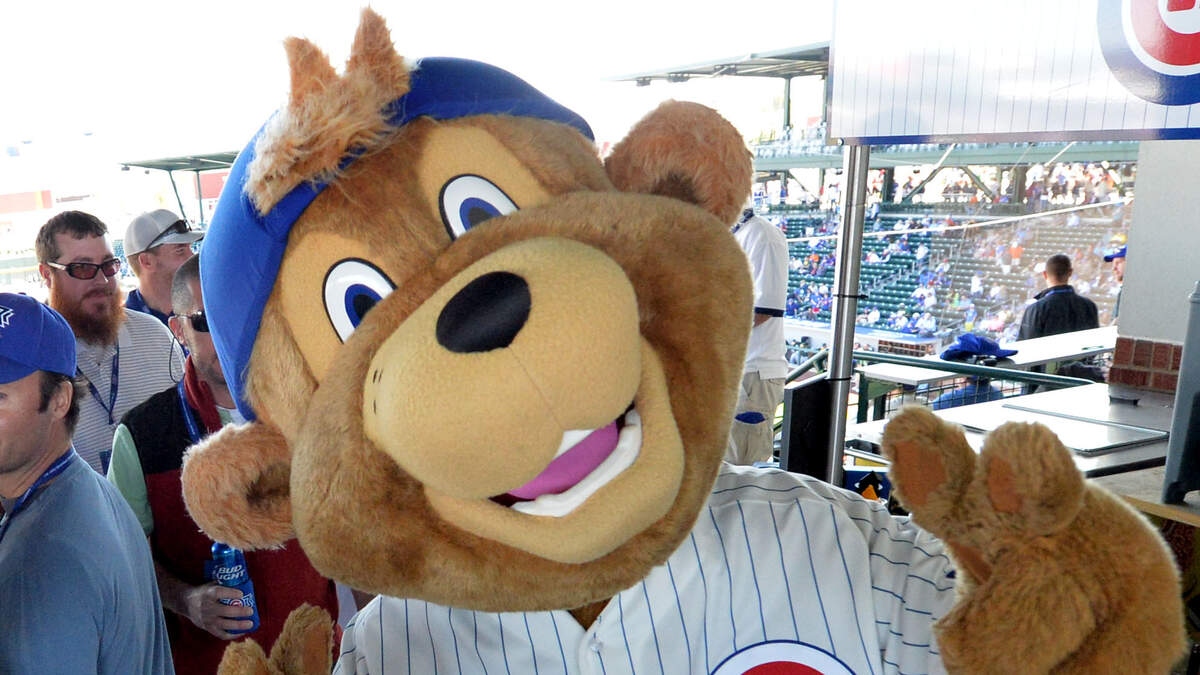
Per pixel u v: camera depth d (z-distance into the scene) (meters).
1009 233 15.34
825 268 15.28
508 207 0.81
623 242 0.78
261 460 0.85
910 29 2.19
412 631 1.03
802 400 2.38
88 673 1.48
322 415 0.76
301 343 0.80
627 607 0.94
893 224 16.27
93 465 2.54
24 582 1.44
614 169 0.94
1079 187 14.76
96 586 1.49
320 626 0.94
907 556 0.96
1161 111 1.87
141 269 3.42
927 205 16.09
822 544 0.97
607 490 0.71
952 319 15.04
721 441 0.83
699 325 0.79
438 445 0.65
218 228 0.84
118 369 2.66
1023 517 0.70
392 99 0.79
